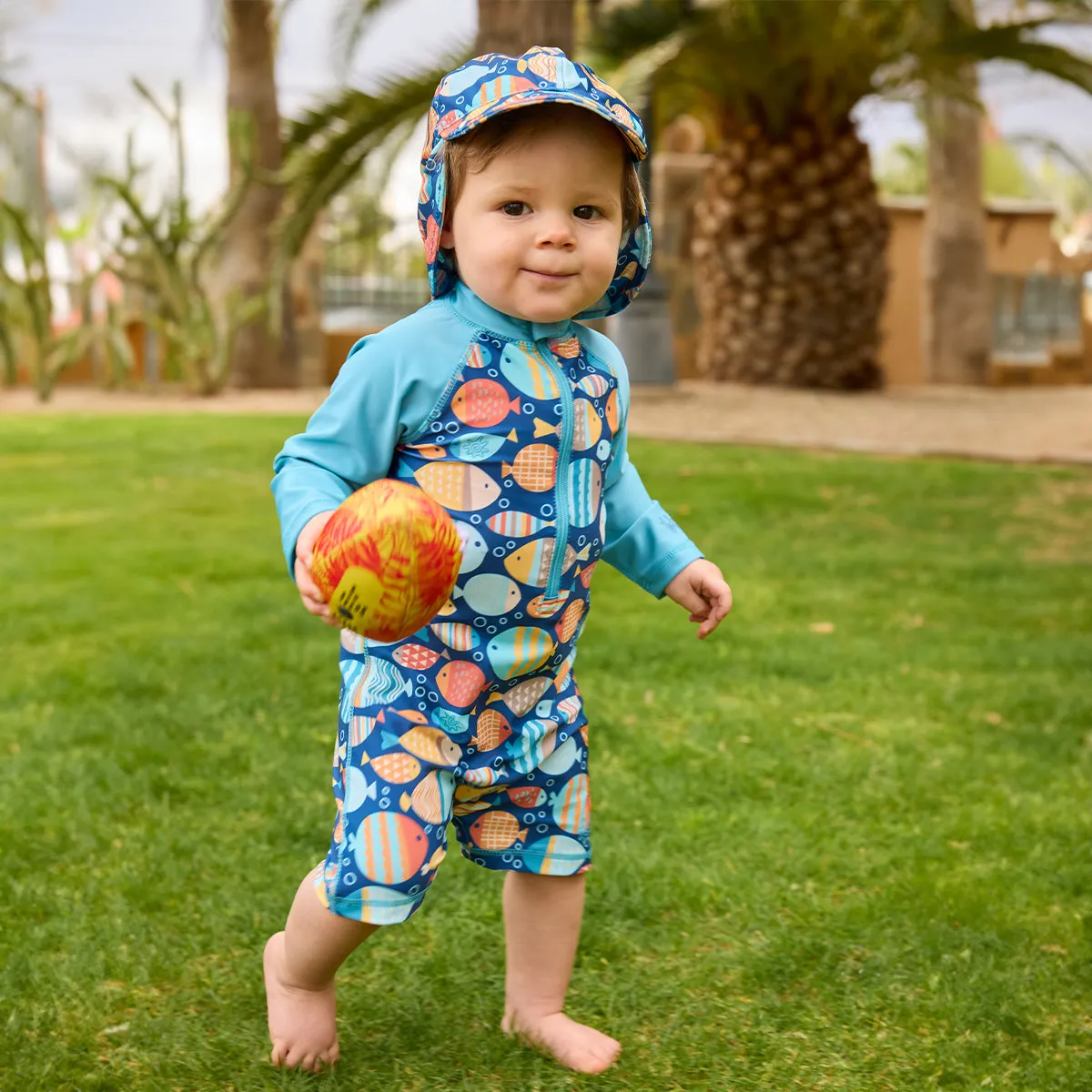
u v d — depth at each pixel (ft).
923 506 23.59
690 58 42.14
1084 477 26.58
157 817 9.68
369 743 6.14
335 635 14.99
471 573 6.10
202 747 11.19
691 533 21.18
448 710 6.13
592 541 6.40
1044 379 66.39
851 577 18.39
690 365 56.39
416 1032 6.93
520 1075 6.56
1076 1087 6.48
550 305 5.98
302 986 6.47
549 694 6.46
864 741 11.60
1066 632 15.53
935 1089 6.47
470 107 5.89
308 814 9.73
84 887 8.55
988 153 125.18
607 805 10.05
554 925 6.77
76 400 46.78
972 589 17.63
